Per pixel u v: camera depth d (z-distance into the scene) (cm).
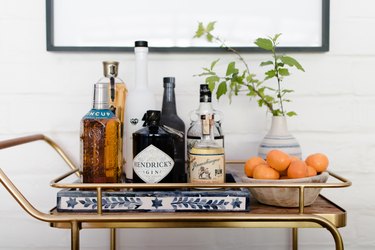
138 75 93
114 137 83
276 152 80
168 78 93
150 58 110
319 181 78
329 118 111
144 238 113
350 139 111
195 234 113
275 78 111
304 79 111
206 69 101
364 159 111
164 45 109
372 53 111
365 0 111
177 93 111
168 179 80
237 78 97
